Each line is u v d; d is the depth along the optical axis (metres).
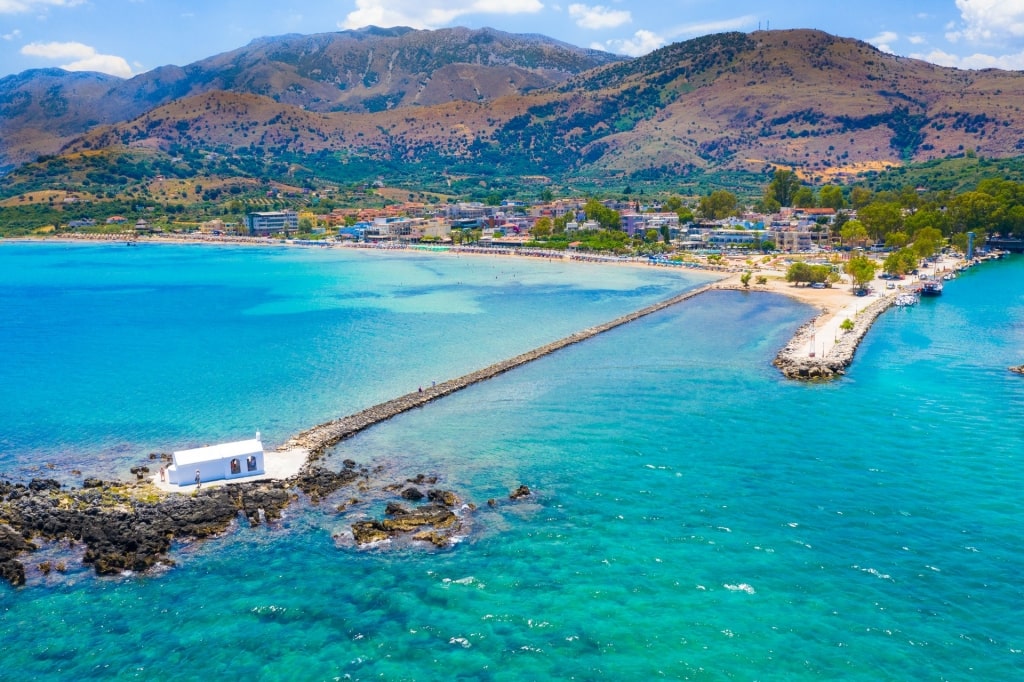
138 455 121.38
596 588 80.50
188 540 91.56
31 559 87.81
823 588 79.81
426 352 192.50
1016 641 71.25
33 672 69.50
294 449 120.25
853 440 120.38
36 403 150.75
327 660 70.50
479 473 110.56
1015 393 143.50
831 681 66.56
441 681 67.50
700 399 144.00
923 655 69.62
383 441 125.25
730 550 87.44
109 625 76.00
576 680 67.31
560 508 98.50
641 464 112.44
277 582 82.75
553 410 140.00
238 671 69.25
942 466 109.31
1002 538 88.75
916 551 86.38
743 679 67.00
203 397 153.50
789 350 180.88
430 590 80.69
